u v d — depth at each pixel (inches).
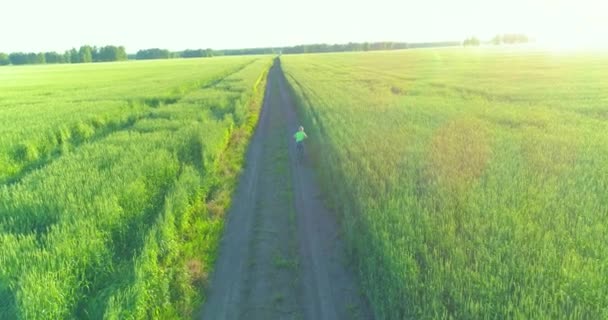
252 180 607.8
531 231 284.2
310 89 1482.5
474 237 283.0
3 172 639.1
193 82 2148.1
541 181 397.7
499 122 780.0
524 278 227.0
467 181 405.7
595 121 756.0
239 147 792.9
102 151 611.8
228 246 404.5
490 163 469.4
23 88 2239.2
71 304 277.9
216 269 364.2
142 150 612.4
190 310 301.6
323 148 621.3
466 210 330.6
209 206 492.7
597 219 303.6
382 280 270.5
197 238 409.7
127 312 267.6
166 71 3484.3
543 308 204.1
